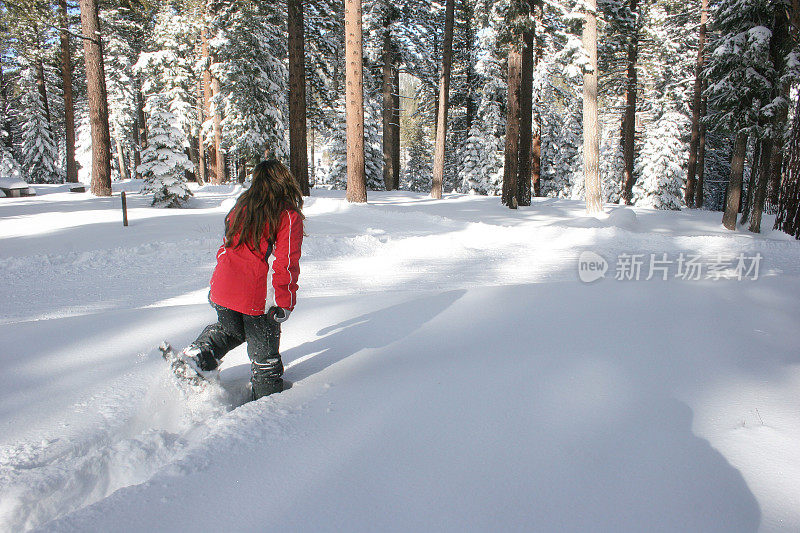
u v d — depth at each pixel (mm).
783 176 13992
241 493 1836
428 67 31953
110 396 2807
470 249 10289
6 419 2529
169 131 17203
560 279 7141
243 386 3074
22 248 9070
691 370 3020
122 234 10633
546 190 39750
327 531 1620
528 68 18875
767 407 2500
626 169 26531
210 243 9617
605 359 3217
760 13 14305
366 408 2559
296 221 2824
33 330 4090
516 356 3285
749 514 1688
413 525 1645
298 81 18969
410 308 4656
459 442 2189
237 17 24656
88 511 1728
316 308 4766
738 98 14656
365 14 28578
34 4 20500
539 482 1882
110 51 37219
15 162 41531
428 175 55406
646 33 24938
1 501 1889
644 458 2039
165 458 2262
